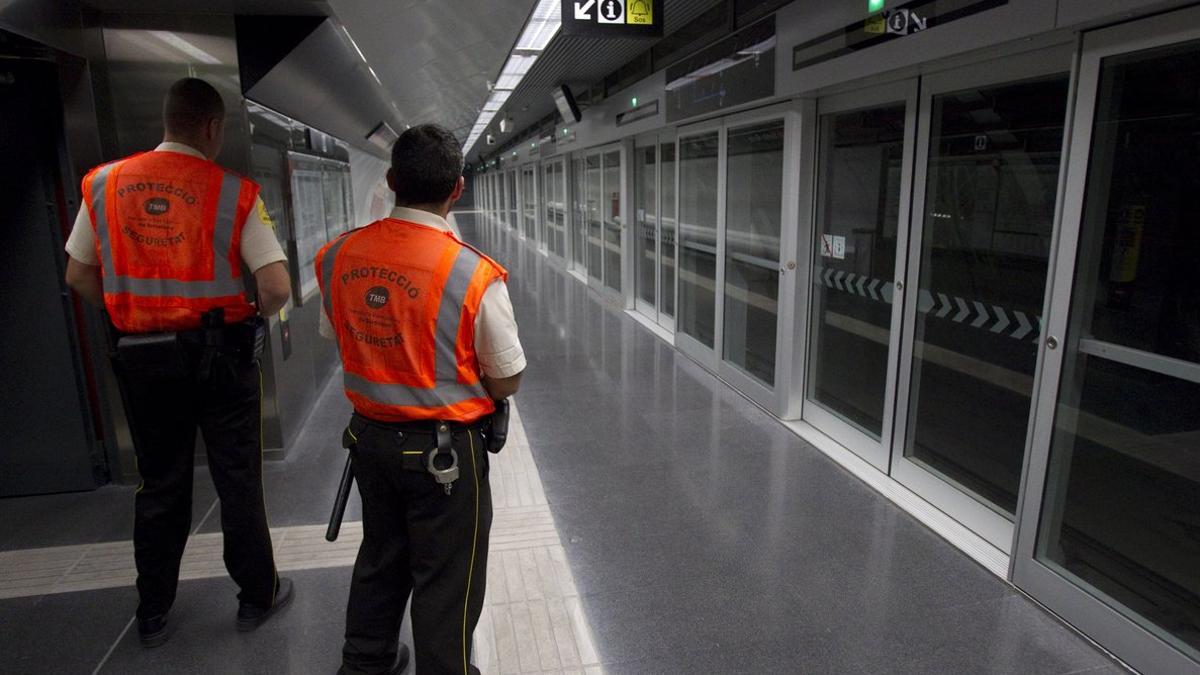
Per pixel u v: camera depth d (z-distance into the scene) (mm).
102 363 3453
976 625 2525
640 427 4559
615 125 8188
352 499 3451
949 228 3326
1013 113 2980
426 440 1745
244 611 2461
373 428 1782
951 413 3652
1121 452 2512
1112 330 2367
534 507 3410
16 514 3285
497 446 1858
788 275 4418
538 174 15633
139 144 3449
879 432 3910
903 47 3029
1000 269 3309
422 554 1815
